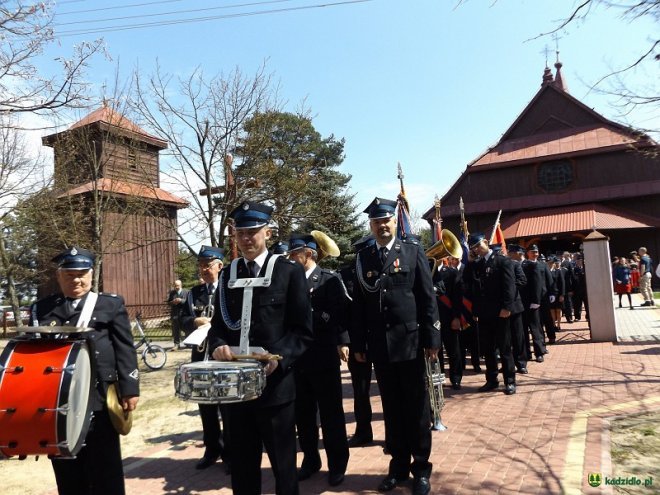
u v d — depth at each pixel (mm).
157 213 17828
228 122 14805
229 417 3662
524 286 9836
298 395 5000
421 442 4336
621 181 30547
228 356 3432
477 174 34188
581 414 6062
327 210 17984
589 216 29375
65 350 3322
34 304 3922
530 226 30406
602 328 11609
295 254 5414
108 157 15281
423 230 51281
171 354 15453
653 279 29359
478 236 7801
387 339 4371
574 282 15859
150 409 8609
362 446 5738
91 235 16031
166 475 5277
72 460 3773
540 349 9812
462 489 4301
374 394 8320
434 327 4406
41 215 16531
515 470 4609
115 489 3750
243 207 3787
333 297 5156
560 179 32000
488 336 7676
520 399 7035
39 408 3115
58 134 15516
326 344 4926
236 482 3588
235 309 3691
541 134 34250
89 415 3463
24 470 5898
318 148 35281
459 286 7980
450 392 7828
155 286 25391
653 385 7281
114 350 3881
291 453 3580
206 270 5617
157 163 17000
